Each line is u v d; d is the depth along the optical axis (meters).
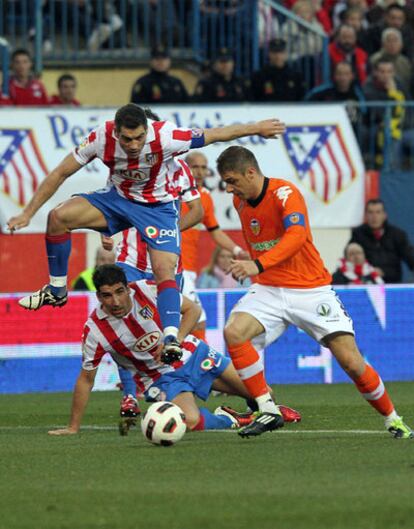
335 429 28.41
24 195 47.66
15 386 40.78
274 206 25.17
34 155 47.75
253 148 49.00
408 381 42.91
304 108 49.59
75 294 41.25
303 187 49.28
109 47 56.62
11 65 51.34
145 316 27.17
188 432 27.88
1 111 47.66
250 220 25.58
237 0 56.19
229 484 19.80
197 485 19.77
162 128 25.06
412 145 51.69
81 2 55.78
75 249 49.22
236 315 25.59
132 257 32.06
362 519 16.91
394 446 24.08
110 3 55.50
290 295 25.45
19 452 24.38
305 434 27.08
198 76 56.75
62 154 47.94
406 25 55.97
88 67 55.97
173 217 26.11
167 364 26.02
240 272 24.17
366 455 22.77
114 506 18.20
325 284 25.59
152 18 56.81
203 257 49.06
